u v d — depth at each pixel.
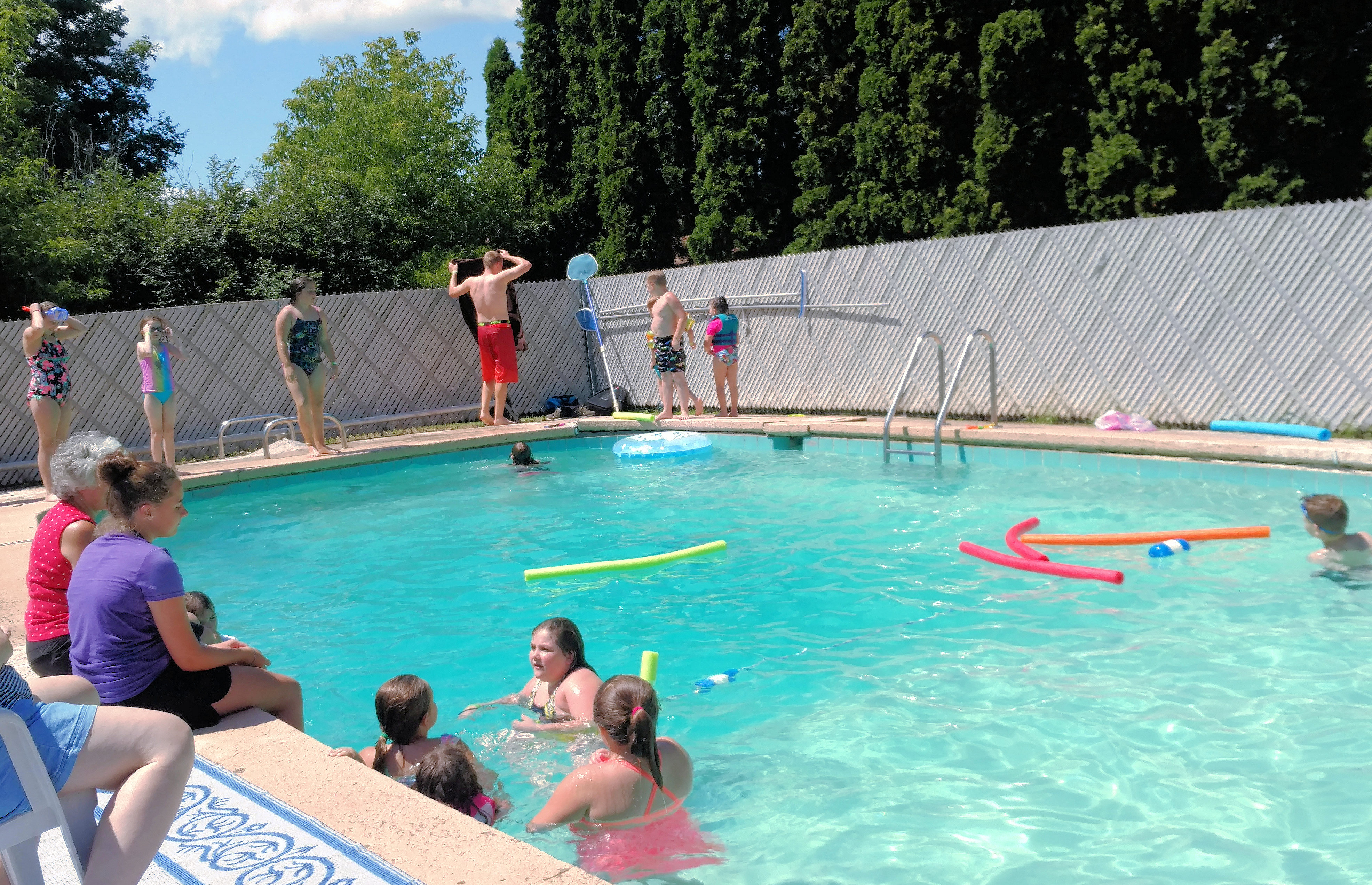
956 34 17.66
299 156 22.98
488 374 14.03
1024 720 4.43
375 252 21.08
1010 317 11.41
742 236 23.11
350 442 13.27
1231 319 9.73
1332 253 9.05
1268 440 8.90
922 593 6.34
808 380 13.61
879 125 19.27
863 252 12.71
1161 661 4.98
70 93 30.11
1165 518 7.66
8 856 2.15
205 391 13.54
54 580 4.00
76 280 17.53
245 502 10.54
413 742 4.03
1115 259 10.50
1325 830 3.40
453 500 10.18
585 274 15.15
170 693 3.70
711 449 12.41
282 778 3.29
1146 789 3.76
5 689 2.22
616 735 3.55
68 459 4.05
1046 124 16.59
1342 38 14.12
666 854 3.45
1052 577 6.45
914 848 3.44
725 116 22.97
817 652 5.45
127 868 2.25
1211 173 15.10
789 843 3.51
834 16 20.20
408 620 6.41
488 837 2.81
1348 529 6.91
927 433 10.77
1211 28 14.52
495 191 26.30
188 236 18.42
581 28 26.20
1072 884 3.17
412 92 25.03
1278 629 5.29
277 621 6.49
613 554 7.78
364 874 2.62
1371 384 8.92
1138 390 10.48
